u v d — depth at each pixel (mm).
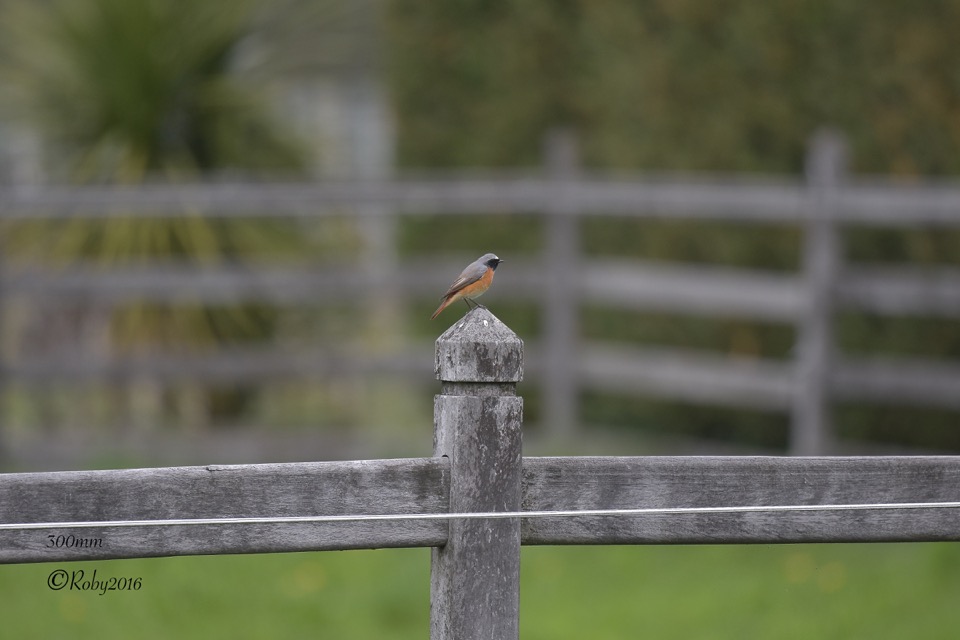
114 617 15523
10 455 21703
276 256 22516
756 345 22609
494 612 7469
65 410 24781
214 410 24719
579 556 17984
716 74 22188
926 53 20141
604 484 7641
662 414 23859
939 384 18953
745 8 21594
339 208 22547
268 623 15555
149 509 7125
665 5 22641
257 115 23938
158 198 21656
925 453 20750
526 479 7574
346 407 26250
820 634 14789
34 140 23906
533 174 25859
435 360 7617
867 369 19469
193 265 22484
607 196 21250
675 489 7695
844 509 7809
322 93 33375
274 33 24969
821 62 21219
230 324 23047
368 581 16906
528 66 26328
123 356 22469
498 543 7457
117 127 23438
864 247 21172
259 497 7242
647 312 23594
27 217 21828
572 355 22141
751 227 22219
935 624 14734
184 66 23250
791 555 17578
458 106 27375
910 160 20688
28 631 15031
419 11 27531
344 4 29797
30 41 23438
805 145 21719
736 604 15883
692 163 22672
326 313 23984
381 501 7375
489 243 26203
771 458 7797
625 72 23484
